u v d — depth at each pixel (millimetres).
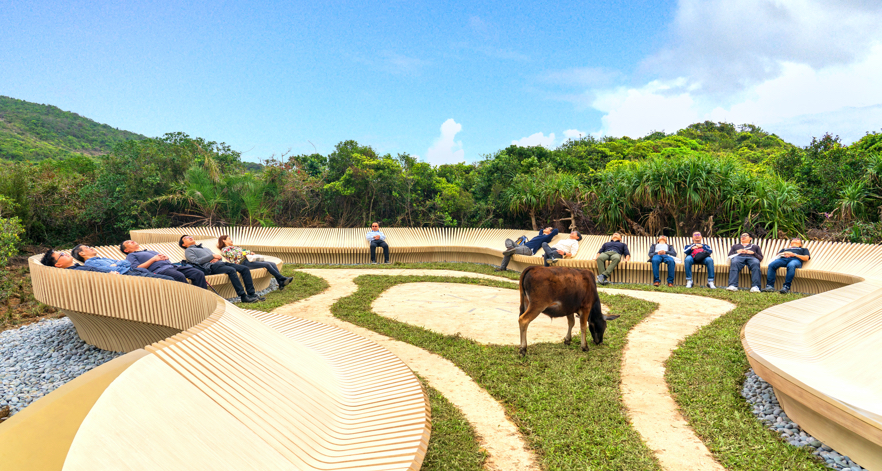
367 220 18219
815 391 3238
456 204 17500
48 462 1673
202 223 16688
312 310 7719
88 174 18156
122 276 5242
